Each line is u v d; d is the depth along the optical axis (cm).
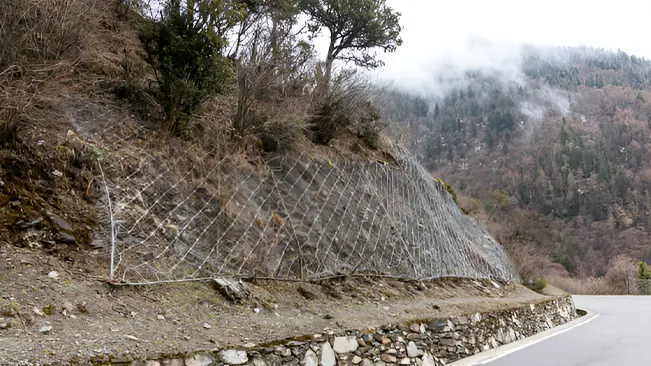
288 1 1188
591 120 13375
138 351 480
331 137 1295
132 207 716
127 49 1000
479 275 1628
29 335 450
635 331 1341
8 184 602
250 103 995
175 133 885
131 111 888
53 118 729
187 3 919
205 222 801
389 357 739
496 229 3084
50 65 740
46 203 628
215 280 707
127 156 775
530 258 3033
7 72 653
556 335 1274
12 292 495
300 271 882
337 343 670
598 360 871
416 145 1936
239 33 1036
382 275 1077
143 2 1027
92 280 580
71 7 801
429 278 1234
